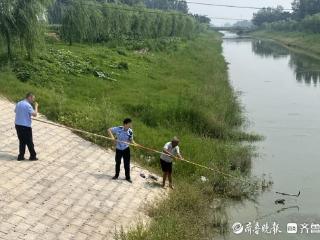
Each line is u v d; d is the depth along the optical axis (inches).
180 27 2699.3
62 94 759.1
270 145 729.0
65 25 1362.0
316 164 643.5
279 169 619.5
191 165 555.2
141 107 764.0
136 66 1194.0
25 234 352.5
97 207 420.2
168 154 478.3
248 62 2078.0
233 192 516.7
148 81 1023.0
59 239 356.5
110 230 386.3
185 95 885.2
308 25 3398.1
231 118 839.1
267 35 4753.9
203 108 776.3
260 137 761.0
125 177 490.9
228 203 500.4
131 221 406.9
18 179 435.5
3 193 403.9
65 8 1391.5
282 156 675.4
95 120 613.9
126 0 3046.3
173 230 380.2
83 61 1050.1
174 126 710.5
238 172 563.5
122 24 1769.2
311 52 2628.0
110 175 494.0
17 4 849.5
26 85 748.6
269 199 518.0
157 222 395.5
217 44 3203.7
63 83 852.6
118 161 476.4
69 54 1070.4
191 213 442.6
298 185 563.8
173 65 1376.7
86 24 1401.3
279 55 2488.9
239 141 739.4
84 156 530.3
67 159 510.6
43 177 452.1
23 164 469.7
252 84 1386.6
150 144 594.6
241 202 506.3
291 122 890.1
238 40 4355.3
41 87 791.7
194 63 1544.0
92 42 1531.7
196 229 411.8
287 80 1493.6
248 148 681.6
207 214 462.0
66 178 462.9
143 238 366.0
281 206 501.0
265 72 1699.1
